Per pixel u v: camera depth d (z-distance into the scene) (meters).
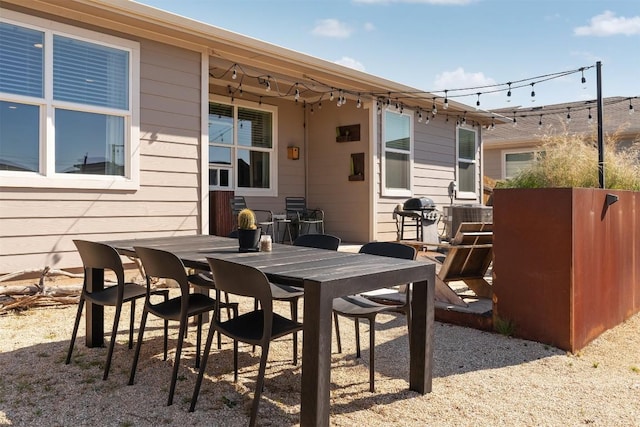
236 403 2.29
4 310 3.80
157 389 2.44
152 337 3.34
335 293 1.95
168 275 2.41
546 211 3.22
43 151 4.34
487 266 4.55
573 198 3.13
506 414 2.20
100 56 4.71
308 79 6.91
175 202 5.27
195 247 3.05
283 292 3.02
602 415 2.19
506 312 3.43
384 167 7.98
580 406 2.29
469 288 4.75
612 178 5.99
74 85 4.53
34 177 4.26
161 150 5.15
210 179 7.39
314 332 1.90
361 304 2.80
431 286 2.44
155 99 5.11
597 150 6.42
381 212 7.92
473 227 4.09
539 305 3.27
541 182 6.23
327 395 1.93
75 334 2.81
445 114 9.34
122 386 2.47
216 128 7.45
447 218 7.04
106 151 4.77
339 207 8.20
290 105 8.41
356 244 7.62
